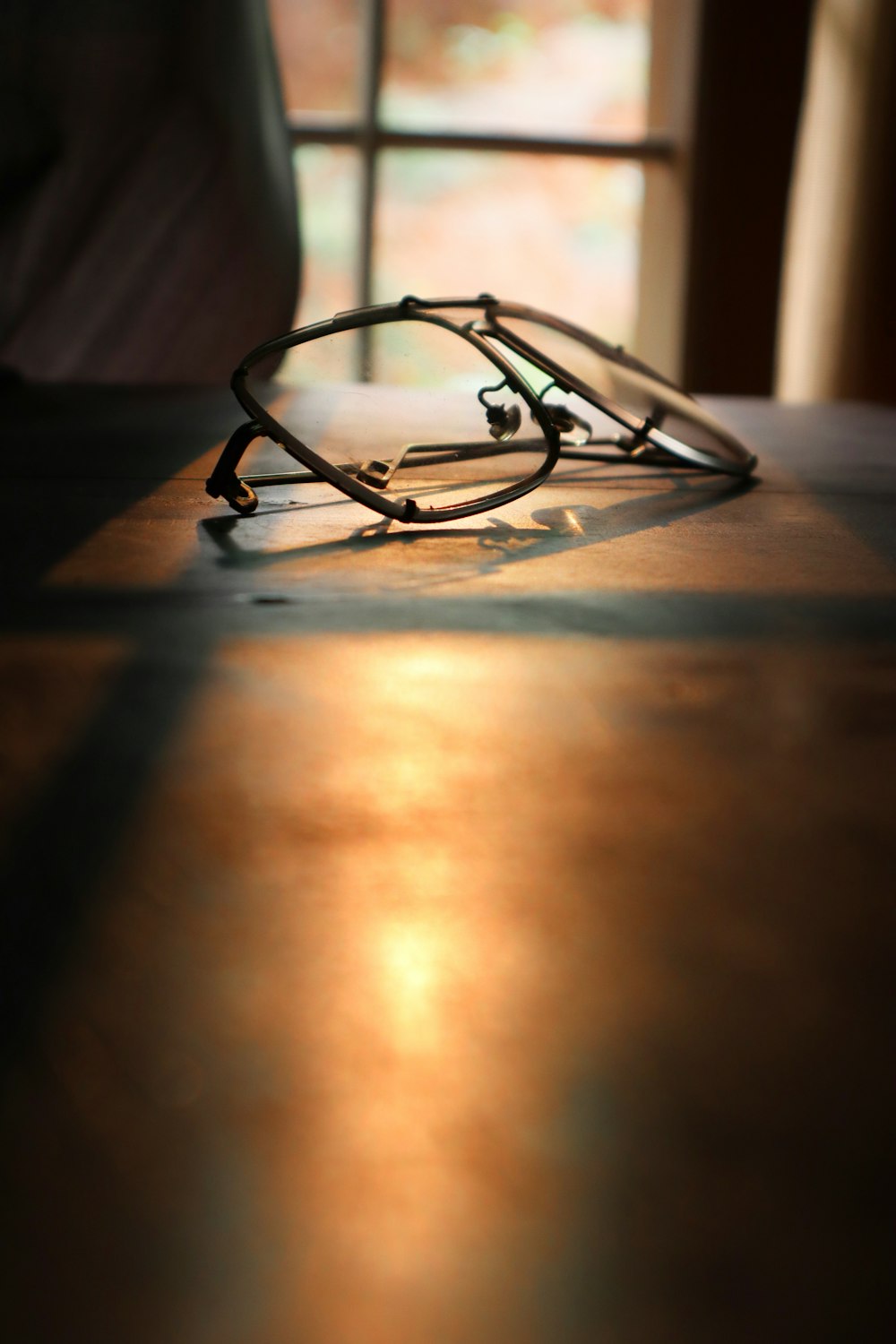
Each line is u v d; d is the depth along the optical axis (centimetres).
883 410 51
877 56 93
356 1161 13
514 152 98
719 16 91
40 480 36
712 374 97
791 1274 12
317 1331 12
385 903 18
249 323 73
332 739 24
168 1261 12
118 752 23
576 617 29
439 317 35
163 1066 15
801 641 28
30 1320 12
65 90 70
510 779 23
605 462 40
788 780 23
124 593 29
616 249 102
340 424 35
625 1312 12
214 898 18
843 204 98
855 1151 14
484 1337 12
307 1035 15
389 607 29
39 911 18
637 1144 14
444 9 98
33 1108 14
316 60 96
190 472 37
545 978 16
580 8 99
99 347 72
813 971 17
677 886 19
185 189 72
